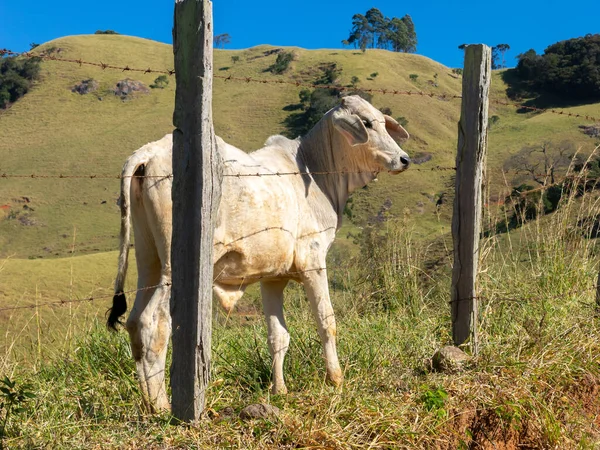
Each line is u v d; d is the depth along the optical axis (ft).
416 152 262.06
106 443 12.55
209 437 12.68
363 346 19.04
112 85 378.12
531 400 15.70
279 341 16.87
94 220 229.45
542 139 240.94
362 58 394.52
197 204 12.51
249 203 15.46
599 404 17.11
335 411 14.02
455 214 18.07
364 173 18.47
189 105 12.41
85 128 336.49
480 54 17.51
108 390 15.93
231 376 17.03
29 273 45.29
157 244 14.51
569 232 23.91
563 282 22.50
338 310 24.99
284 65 387.96
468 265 17.95
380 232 27.86
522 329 19.08
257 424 13.14
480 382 16.10
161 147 14.65
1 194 254.47
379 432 13.70
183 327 12.82
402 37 483.10
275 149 17.60
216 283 15.96
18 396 13.29
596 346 18.60
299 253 16.99
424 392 15.24
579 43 373.81
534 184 115.03
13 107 366.22
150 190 14.37
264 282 17.40
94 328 19.30
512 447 15.26
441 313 23.20
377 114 18.38
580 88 347.56
